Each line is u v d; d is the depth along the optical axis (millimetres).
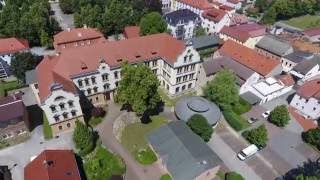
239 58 102375
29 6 150125
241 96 89875
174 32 131500
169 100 88250
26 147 69312
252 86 91125
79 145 66250
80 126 63969
